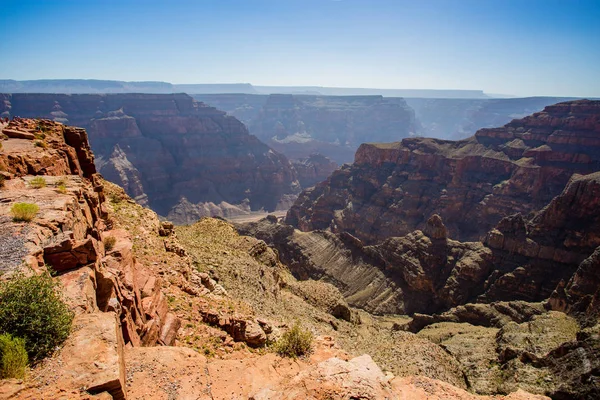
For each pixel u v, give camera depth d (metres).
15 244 15.67
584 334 38.16
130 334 16.88
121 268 20.42
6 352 10.90
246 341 26.66
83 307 14.15
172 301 26.55
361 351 42.47
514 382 38.16
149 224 42.03
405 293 85.00
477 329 59.47
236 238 66.62
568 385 33.97
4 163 25.05
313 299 59.53
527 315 61.97
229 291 39.91
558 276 77.81
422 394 13.16
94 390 11.00
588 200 82.50
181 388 14.05
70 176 27.39
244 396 14.31
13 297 12.22
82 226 21.06
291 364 17.75
